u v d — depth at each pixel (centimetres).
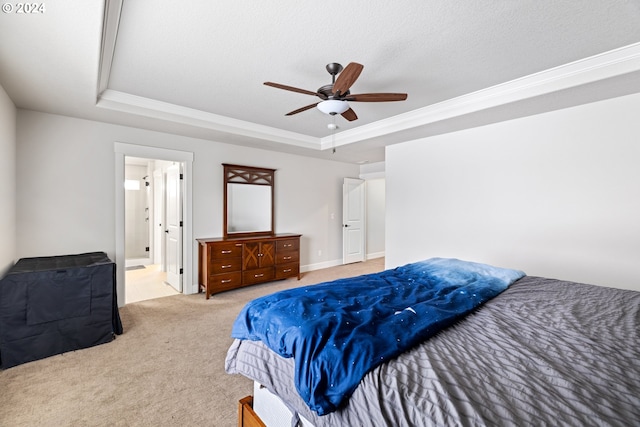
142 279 507
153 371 226
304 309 154
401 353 115
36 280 239
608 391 89
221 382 213
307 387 115
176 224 443
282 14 180
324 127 431
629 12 178
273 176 518
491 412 82
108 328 271
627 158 268
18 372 221
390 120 388
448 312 149
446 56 231
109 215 356
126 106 311
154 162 611
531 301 174
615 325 138
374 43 213
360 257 688
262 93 305
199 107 348
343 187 646
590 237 289
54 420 172
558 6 173
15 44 183
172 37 204
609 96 269
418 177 431
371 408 95
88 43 183
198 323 319
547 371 100
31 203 308
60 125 323
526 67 250
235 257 429
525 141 328
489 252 360
